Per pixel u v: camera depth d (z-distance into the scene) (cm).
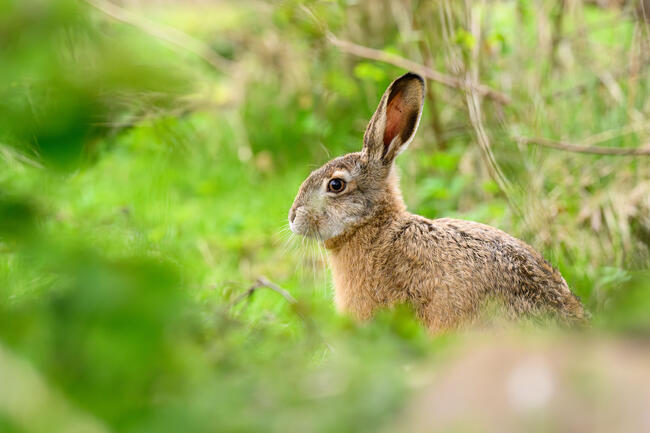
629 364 388
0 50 348
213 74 1691
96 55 350
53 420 344
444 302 862
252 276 1128
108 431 371
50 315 368
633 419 352
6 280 768
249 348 642
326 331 714
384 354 541
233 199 1448
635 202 1208
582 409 360
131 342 337
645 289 517
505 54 1354
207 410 423
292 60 1595
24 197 390
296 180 1470
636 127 1276
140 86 351
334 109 1536
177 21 1822
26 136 349
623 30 1489
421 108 967
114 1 1426
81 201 1238
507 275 841
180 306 343
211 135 1538
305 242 1087
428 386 415
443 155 1293
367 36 1569
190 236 1238
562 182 1265
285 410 439
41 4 349
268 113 1582
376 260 929
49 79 344
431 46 1380
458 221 923
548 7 1369
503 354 407
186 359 419
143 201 1262
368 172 967
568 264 1132
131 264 341
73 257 350
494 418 367
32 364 369
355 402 426
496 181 1177
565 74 1374
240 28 1681
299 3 1434
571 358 395
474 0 1422
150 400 411
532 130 1284
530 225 1162
